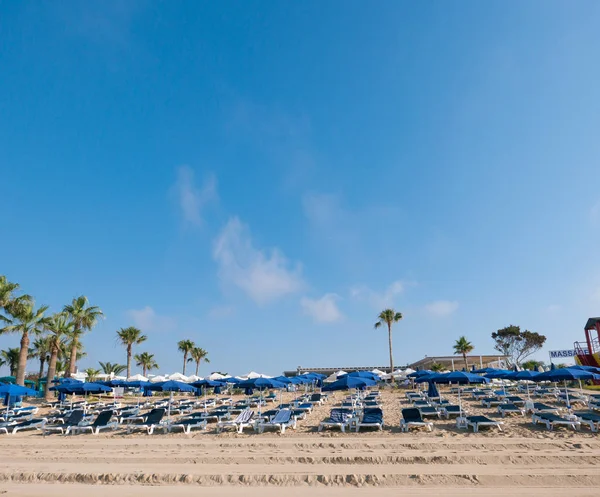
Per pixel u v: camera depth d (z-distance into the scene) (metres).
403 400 27.38
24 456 12.99
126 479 10.24
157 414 17.42
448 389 34.47
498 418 17.31
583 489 8.50
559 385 36.34
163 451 13.05
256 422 16.38
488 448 11.82
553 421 14.40
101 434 16.88
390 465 10.56
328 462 11.01
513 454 10.98
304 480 9.66
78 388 20.47
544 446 11.84
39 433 17.80
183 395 39.25
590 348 36.84
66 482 10.30
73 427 17.47
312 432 15.69
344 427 15.76
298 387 48.81
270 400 29.88
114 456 12.54
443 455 11.12
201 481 9.95
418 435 14.16
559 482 8.91
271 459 11.45
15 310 30.61
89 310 35.91
